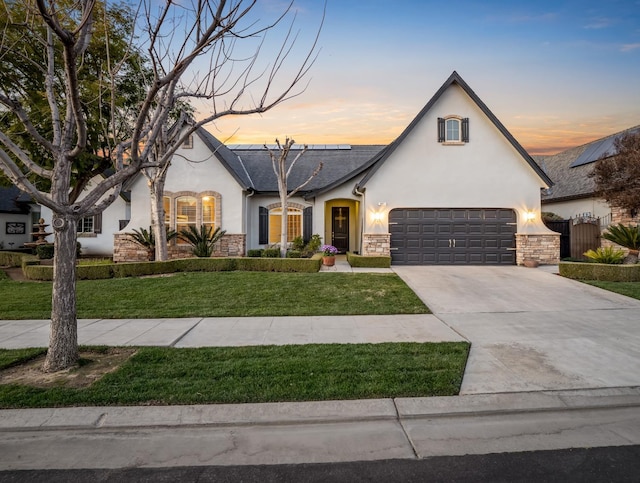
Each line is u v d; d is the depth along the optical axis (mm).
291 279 10969
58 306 4668
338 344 5543
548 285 10398
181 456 2969
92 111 10883
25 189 4129
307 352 5148
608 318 7074
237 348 5352
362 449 3053
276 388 3951
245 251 16625
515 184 14664
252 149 21312
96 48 10516
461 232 14789
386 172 14773
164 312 7754
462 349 5234
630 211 13477
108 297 9109
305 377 4250
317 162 19625
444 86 14461
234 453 3008
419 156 14766
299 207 17500
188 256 16172
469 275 12039
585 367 4617
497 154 14703
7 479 2676
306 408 3607
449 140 14805
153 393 3846
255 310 7855
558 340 5746
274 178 18359
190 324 6867
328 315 7520
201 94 5246
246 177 18297
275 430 3363
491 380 4227
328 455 2971
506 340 5770
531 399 3787
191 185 16281
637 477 2648
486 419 3533
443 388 3938
